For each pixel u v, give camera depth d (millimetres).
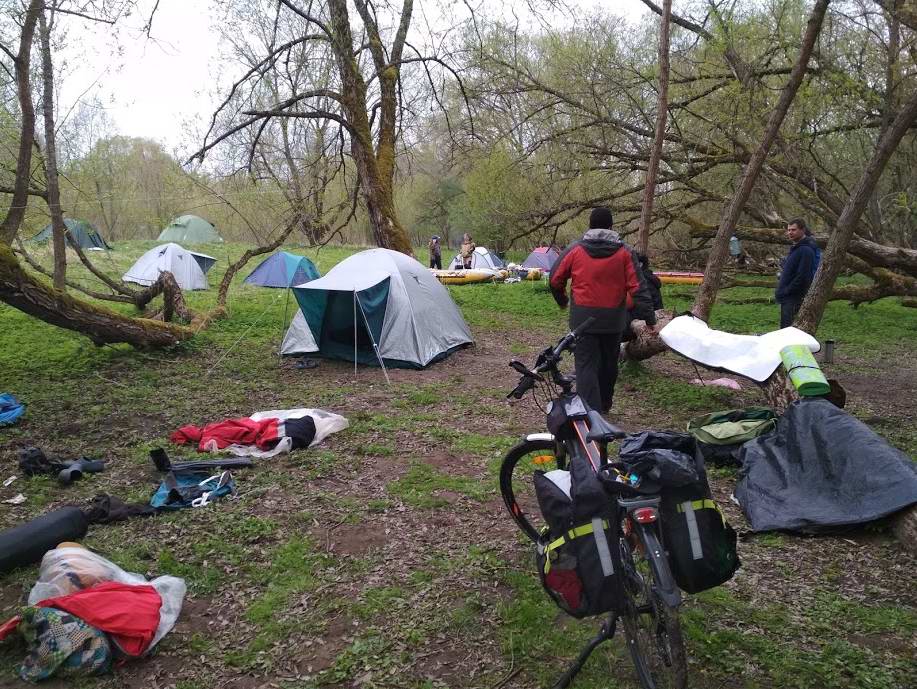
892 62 11828
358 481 5312
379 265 10094
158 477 5402
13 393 8062
